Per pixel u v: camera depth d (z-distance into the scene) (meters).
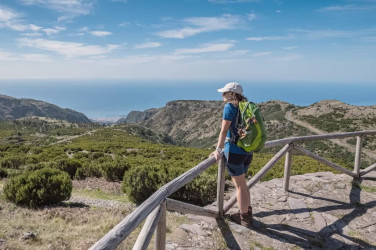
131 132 131.50
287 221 4.12
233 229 3.68
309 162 26.98
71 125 195.50
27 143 99.75
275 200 4.86
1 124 174.25
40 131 161.50
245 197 3.62
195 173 3.08
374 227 4.07
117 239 1.63
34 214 7.61
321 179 6.00
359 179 6.15
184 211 3.07
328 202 4.86
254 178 4.44
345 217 4.34
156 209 2.45
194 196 10.04
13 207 8.42
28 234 5.46
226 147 3.39
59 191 9.56
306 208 4.59
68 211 7.89
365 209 4.64
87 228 6.08
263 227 3.85
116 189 13.17
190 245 3.26
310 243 3.54
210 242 3.35
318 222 4.12
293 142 5.10
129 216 1.90
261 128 3.13
